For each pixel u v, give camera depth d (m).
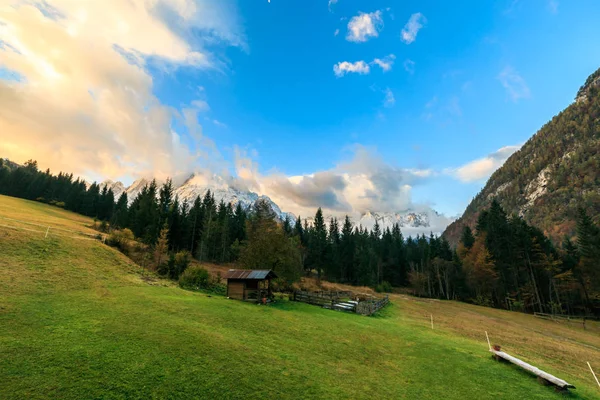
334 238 109.56
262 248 43.88
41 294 19.06
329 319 25.19
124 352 11.68
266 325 19.77
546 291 68.00
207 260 77.88
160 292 27.06
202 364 11.60
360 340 19.23
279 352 14.61
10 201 82.31
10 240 29.62
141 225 74.44
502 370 15.45
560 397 12.52
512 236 71.00
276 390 10.56
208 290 35.59
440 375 14.34
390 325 26.44
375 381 12.84
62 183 142.88
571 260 70.94
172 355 11.99
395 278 102.94
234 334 16.42
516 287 67.75
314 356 14.96
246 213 109.00
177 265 41.62
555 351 24.20
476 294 75.38
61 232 42.28
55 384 8.90
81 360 10.56
